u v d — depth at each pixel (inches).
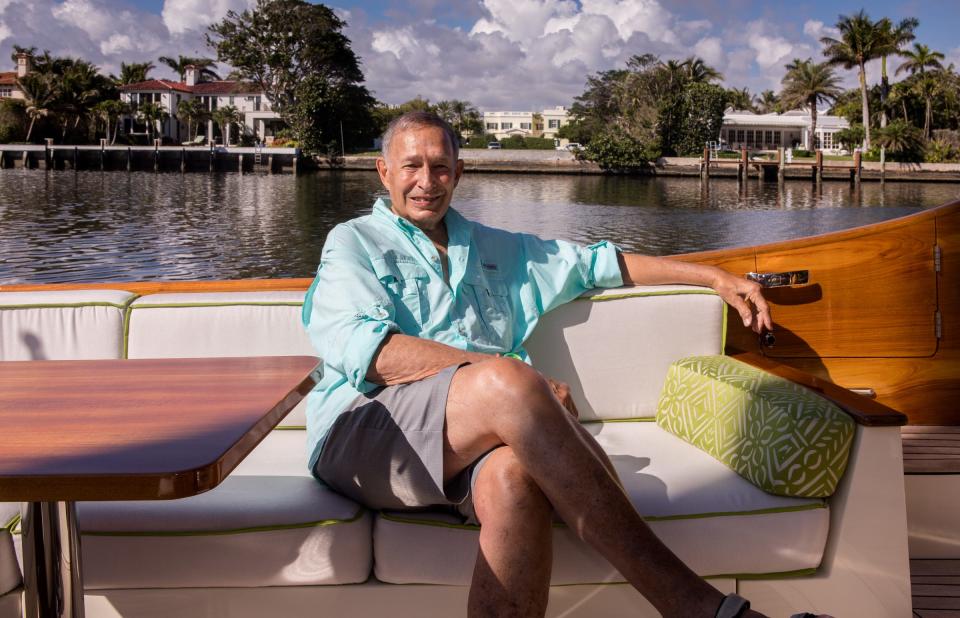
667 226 686.5
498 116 3235.7
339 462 58.0
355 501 59.1
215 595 56.6
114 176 1521.9
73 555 44.3
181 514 55.7
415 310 67.2
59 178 1424.7
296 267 499.5
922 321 91.5
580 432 51.5
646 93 1975.9
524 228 662.5
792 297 90.2
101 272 467.2
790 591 59.1
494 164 1772.9
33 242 574.9
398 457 54.9
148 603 56.6
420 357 56.8
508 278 75.2
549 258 77.2
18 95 2375.7
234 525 55.6
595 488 48.6
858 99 2303.2
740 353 84.7
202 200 967.0
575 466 48.6
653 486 59.3
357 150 2105.1
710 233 639.1
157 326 77.2
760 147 2281.0
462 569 55.9
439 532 56.2
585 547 56.2
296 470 66.4
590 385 78.8
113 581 56.0
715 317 79.8
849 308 90.7
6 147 1824.6
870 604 59.9
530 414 49.2
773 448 59.4
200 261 512.1
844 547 59.4
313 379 50.8
